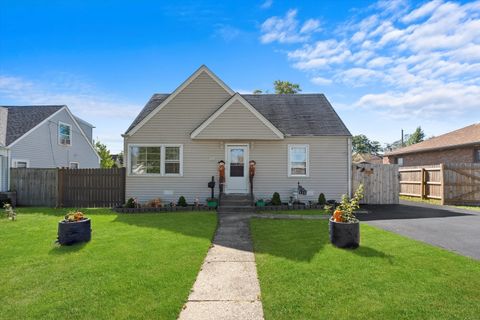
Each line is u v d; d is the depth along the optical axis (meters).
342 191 13.86
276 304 3.73
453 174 14.23
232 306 3.74
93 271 4.84
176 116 13.84
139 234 7.63
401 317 3.42
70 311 3.54
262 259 5.54
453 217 10.29
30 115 19.31
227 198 12.98
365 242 6.71
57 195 13.88
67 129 21.80
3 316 3.44
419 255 5.69
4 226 8.85
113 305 3.70
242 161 13.87
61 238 6.48
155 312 3.53
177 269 4.97
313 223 9.21
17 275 4.70
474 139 18.62
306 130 13.92
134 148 13.86
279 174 13.84
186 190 13.78
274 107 15.82
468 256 5.70
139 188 13.78
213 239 7.26
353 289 4.16
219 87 13.89
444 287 4.22
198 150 13.83
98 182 13.85
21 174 14.78
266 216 10.62
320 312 3.53
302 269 4.95
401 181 18.05
